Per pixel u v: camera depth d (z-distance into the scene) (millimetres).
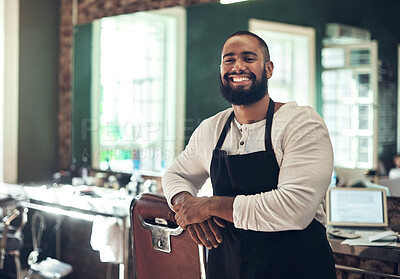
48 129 4668
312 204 1371
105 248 3205
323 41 2916
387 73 2727
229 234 1591
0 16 4449
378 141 2762
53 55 4672
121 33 4059
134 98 3932
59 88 4676
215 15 3391
